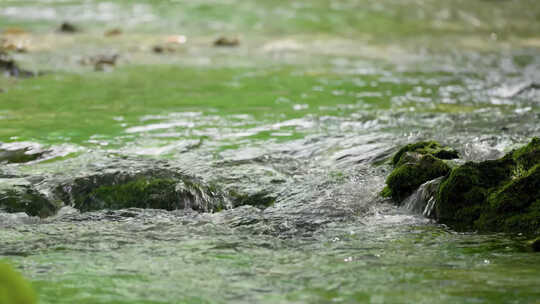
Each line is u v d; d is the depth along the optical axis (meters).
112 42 49.69
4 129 25.12
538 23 66.44
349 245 14.73
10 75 36.06
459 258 13.54
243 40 52.38
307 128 26.38
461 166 16.92
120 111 28.97
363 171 20.25
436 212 16.72
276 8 66.56
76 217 17.17
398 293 11.39
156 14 62.19
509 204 15.86
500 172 16.86
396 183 18.00
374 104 31.14
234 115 28.59
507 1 78.00
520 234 15.23
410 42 53.59
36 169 20.20
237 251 14.38
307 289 11.78
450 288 11.56
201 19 60.72
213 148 23.16
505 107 30.28
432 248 14.36
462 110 29.59
